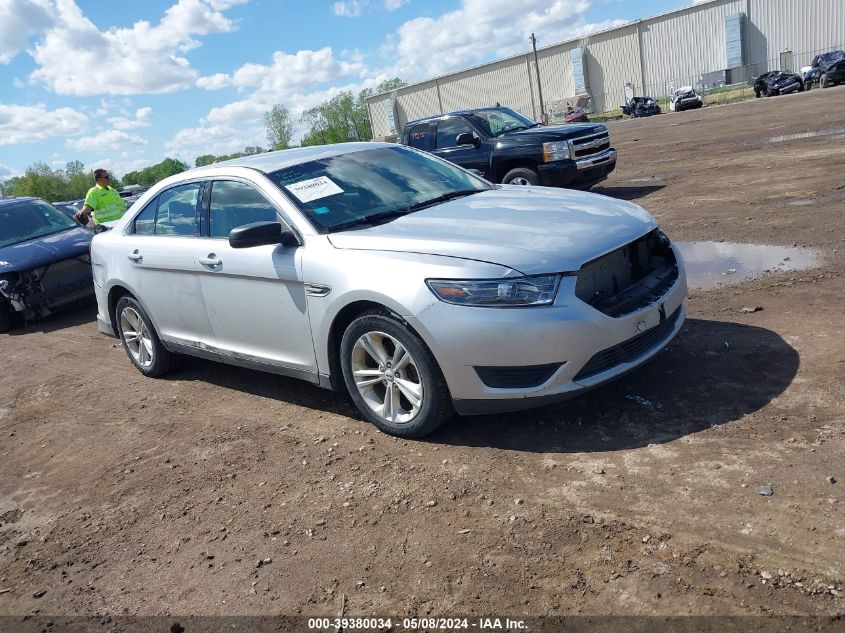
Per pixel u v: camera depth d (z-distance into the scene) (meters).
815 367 4.11
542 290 3.53
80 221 10.87
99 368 6.90
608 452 3.60
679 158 15.46
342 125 107.44
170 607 3.01
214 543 3.44
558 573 2.77
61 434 5.30
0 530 3.99
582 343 3.54
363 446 4.18
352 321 4.11
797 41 48.84
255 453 4.35
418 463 3.86
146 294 5.63
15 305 8.99
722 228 8.16
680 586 2.58
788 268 6.19
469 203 4.61
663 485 3.22
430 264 3.74
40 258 9.07
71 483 4.43
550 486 3.39
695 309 5.53
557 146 10.87
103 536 3.71
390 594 2.84
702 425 3.69
